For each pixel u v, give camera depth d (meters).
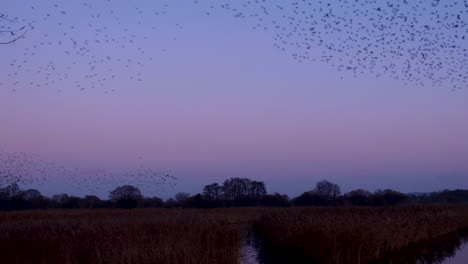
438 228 37.81
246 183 99.62
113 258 19.17
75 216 46.12
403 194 101.06
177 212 53.78
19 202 77.00
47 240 22.95
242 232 41.06
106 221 33.56
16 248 21.36
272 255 27.98
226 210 65.19
